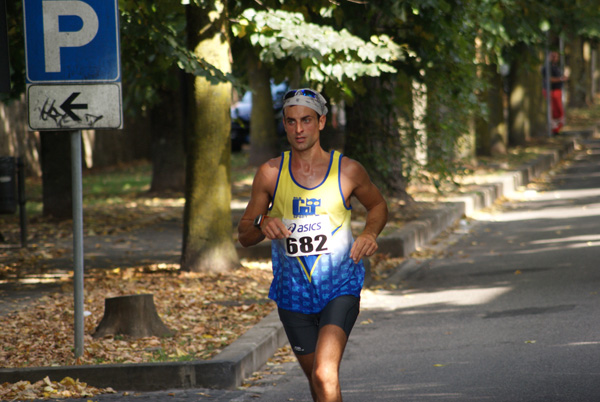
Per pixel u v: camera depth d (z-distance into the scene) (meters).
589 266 37.44
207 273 37.12
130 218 55.75
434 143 51.50
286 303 16.17
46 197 55.22
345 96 38.41
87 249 45.31
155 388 22.45
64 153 54.94
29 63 23.89
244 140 115.25
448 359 24.33
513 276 36.97
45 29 23.86
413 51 40.94
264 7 37.31
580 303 30.45
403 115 50.56
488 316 29.81
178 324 28.45
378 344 27.00
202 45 36.28
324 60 36.31
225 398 21.47
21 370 22.55
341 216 16.05
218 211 37.59
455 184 52.28
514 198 65.56
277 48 34.66
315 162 15.99
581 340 25.17
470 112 51.53
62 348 25.42
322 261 15.92
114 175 87.31
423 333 28.05
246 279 35.88
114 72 23.95
